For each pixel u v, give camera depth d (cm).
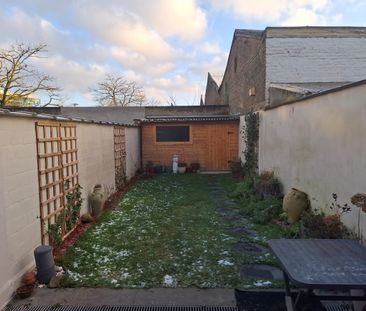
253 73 1167
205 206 730
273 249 280
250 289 340
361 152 368
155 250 456
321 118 489
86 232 539
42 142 434
